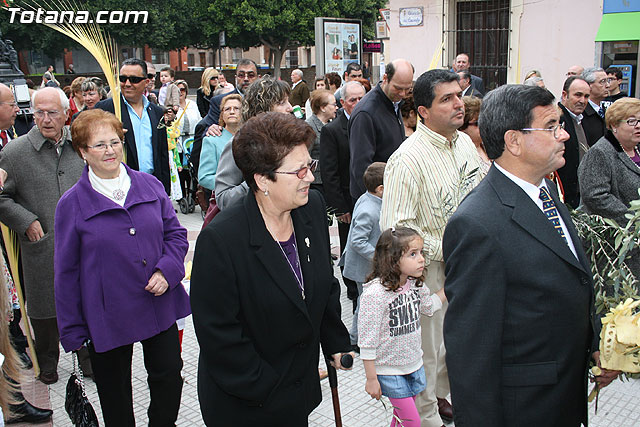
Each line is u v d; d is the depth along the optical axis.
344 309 5.42
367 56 32.75
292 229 2.35
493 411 1.96
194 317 2.19
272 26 36.12
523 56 11.68
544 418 2.02
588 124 5.88
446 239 2.12
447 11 12.32
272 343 2.23
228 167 3.33
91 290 2.97
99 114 3.04
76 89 8.27
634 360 2.19
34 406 3.71
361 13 38.53
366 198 4.20
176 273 3.12
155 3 36.31
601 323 2.29
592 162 4.14
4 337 2.01
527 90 2.03
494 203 2.04
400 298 3.00
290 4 36.75
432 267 3.31
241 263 2.17
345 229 5.59
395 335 3.01
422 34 12.66
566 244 2.03
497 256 1.97
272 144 2.13
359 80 8.98
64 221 3.01
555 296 1.98
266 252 2.19
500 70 12.12
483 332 1.97
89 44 4.79
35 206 3.95
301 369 2.29
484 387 1.96
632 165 4.11
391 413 3.67
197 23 38.06
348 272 4.33
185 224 8.49
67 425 3.65
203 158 3.96
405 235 2.92
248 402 2.21
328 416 3.65
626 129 4.06
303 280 2.29
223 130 4.00
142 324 3.03
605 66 10.16
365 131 4.61
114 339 2.98
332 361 2.55
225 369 2.17
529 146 2.02
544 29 11.39
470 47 12.42
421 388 3.13
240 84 7.68
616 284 2.50
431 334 3.36
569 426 2.11
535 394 2.00
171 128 8.36
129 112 5.27
